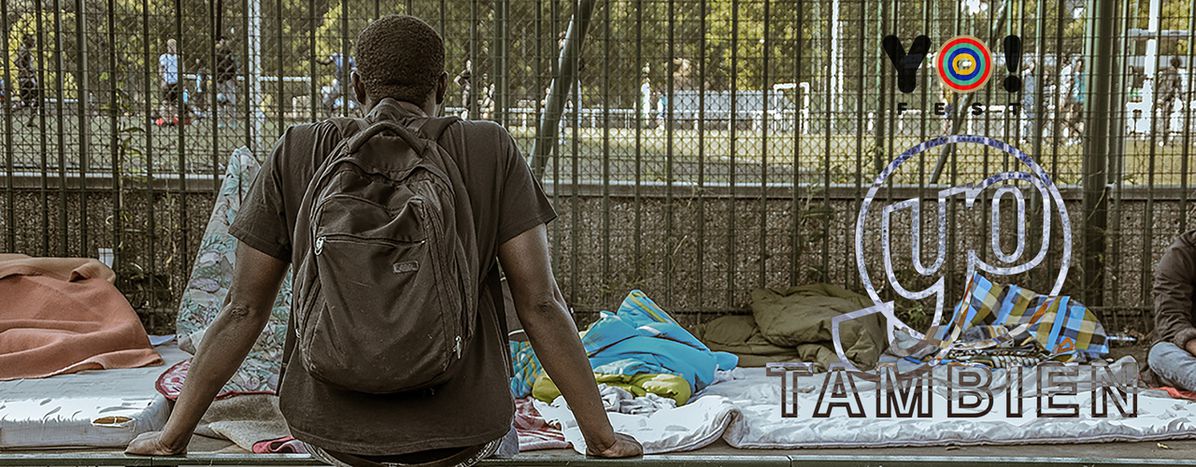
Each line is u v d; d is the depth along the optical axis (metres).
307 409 1.87
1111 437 3.72
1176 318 4.55
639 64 5.68
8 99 5.61
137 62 5.68
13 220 5.69
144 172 5.71
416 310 1.71
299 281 1.81
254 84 5.66
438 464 1.92
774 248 5.80
